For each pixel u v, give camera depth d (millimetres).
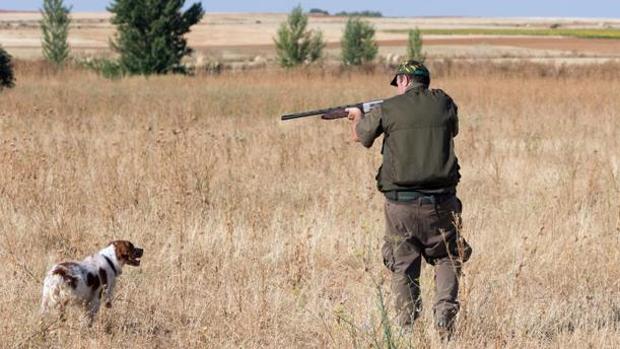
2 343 20531
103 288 22125
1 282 25188
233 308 23438
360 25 195250
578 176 43062
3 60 99875
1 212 33156
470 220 32750
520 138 57562
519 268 24844
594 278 26609
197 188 37156
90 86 113812
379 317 22312
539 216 33469
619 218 30672
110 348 21062
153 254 28641
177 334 22391
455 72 140875
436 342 20859
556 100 84625
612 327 22406
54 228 30969
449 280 21719
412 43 192750
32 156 41625
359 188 39594
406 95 21688
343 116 22406
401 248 21750
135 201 35781
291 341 22078
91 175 39938
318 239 29906
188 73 166500
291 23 190125
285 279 25625
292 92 98688
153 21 166500
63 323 21078
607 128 61969
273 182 41156
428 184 21156
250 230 31031
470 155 49062
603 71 132000
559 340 21562
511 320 22797
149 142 48969
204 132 58531
